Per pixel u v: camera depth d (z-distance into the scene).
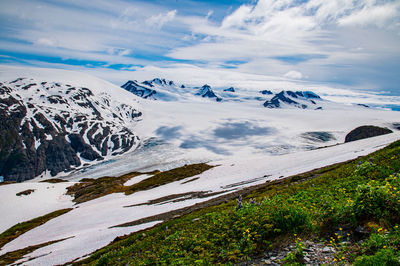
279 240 9.19
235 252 9.20
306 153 101.25
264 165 96.06
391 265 5.97
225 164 120.31
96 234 48.53
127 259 15.08
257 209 11.78
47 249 49.19
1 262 50.28
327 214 9.47
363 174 15.90
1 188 130.88
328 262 7.08
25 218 104.31
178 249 11.65
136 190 112.88
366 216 8.38
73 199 125.94
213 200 48.22
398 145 24.20
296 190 19.52
